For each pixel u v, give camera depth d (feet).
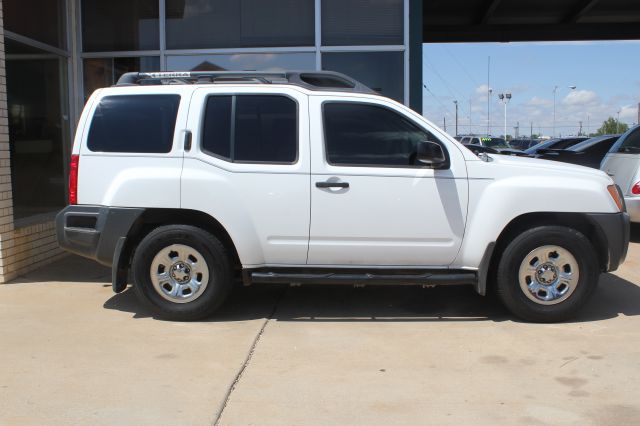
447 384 13.66
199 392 13.28
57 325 17.65
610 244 17.65
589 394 13.12
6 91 22.44
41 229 24.58
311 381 13.85
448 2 46.62
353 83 18.61
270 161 17.53
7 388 13.43
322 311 19.25
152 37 30.60
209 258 17.74
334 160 17.49
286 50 30.12
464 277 17.66
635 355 15.31
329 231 17.47
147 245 17.67
